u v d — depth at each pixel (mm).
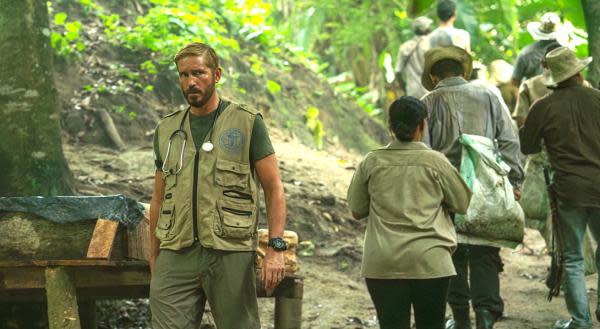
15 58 6930
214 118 4398
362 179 5059
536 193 7277
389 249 4832
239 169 4340
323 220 9328
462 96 6125
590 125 6148
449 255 4902
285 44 15062
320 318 7000
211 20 13117
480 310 6016
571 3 10359
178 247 4277
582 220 6219
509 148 6117
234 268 4273
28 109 6934
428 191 4938
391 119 5051
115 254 4824
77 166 9258
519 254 9711
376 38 18062
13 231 4875
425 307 4918
